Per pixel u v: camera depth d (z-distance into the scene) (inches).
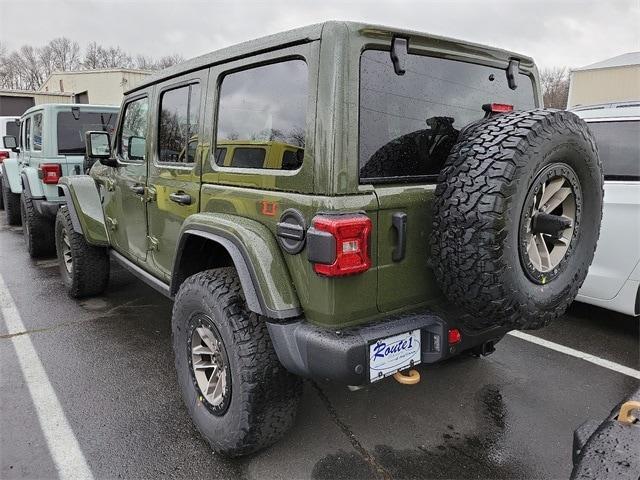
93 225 163.5
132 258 144.9
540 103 112.7
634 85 834.2
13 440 100.5
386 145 79.8
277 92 84.1
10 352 141.6
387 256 79.0
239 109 93.0
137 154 135.6
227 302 87.7
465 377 127.7
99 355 139.9
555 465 94.2
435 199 77.3
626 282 141.0
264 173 85.0
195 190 104.4
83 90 903.1
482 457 96.3
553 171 77.7
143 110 132.3
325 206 72.7
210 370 99.1
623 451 51.9
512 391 121.1
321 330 76.4
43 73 2792.8
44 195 230.7
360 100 75.5
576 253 87.3
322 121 73.7
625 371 131.4
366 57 76.3
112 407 112.9
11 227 339.0
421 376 128.2
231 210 93.3
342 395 118.3
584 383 125.2
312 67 75.4
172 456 95.8
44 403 114.3
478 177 72.0
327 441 100.6
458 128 92.4
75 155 231.8
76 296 184.7
